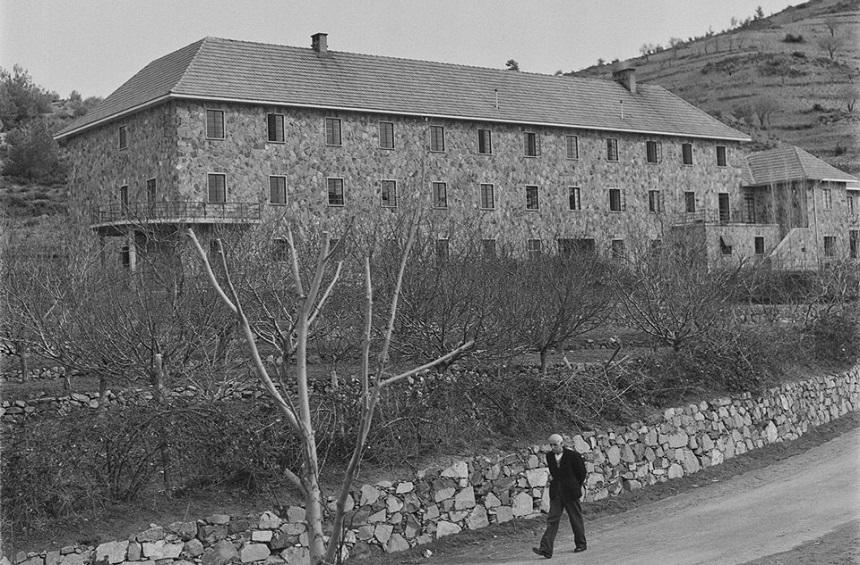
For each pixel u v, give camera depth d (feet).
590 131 192.34
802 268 145.48
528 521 60.64
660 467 70.54
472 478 58.80
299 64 165.48
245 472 52.13
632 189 197.88
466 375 65.98
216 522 48.24
